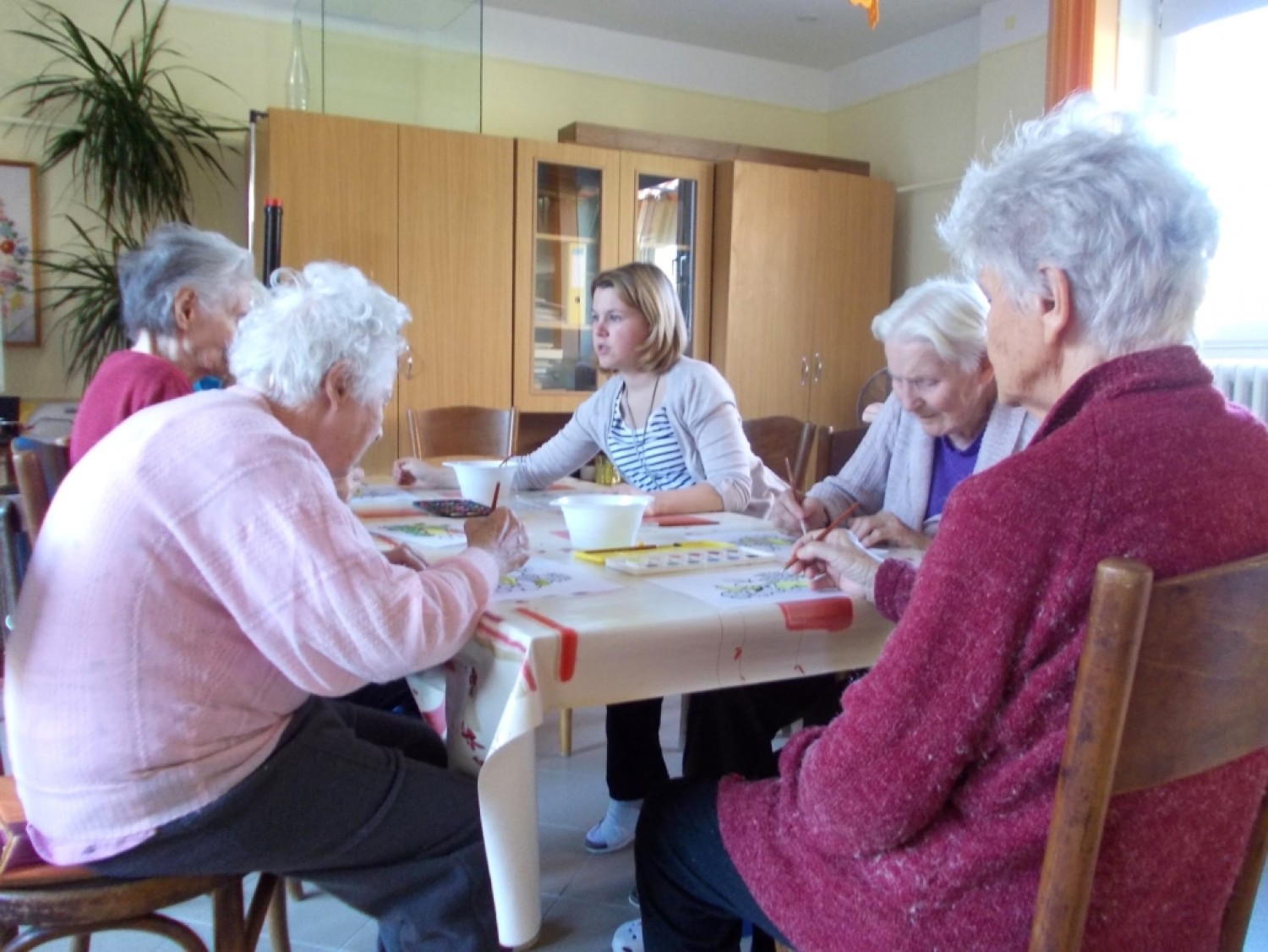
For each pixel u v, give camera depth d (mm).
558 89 4453
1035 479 687
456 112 3820
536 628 1000
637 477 2236
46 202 3578
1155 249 720
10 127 3525
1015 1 4070
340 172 3527
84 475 959
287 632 923
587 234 4094
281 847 1020
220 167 3719
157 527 924
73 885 983
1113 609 602
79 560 929
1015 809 720
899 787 728
